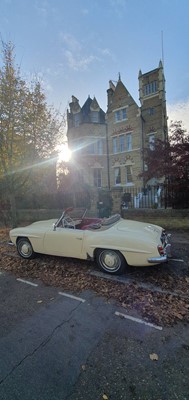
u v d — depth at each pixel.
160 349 2.28
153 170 8.10
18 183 8.19
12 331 2.70
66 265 4.68
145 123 19.61
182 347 2.30
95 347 2.36
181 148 7.45
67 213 4.98
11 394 1.88
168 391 1.83
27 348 2.40
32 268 4.68
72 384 1.94
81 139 21.45
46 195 10.33
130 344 2.38
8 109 6.69
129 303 3.17
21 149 7.41
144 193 10.57
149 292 3.43
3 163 7.29
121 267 3.91
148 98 19.42
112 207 8.50
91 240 4.06
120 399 1.79
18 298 3.51
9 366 2.17
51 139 7.76
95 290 3.59
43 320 2.88
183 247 5.46
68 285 3.83
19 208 10.73
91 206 8.98
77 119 22.52
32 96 7.12
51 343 2.46
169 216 7.43
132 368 2.07
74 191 9.60
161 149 8.24
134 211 8.07
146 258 3.60
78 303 3.26
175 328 2.60
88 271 4.29
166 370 2.03
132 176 19.98
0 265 5.04
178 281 3.74
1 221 10.56
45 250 4.76
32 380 2.00
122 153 20.67
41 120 7.43
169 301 3.17
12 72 6.73
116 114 21.06
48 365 2.16
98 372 2.05
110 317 2.88
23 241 5.19
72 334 2.58
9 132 6.99
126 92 20.09
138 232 3.91
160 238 3.98
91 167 21.16
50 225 5.01
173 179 7.54
